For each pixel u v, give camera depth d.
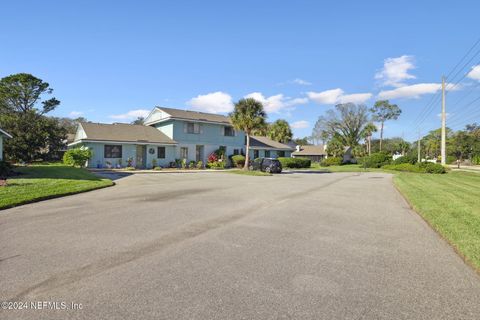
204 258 4.53
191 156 34.25
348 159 64.81
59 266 4.14
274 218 7.49
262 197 11.20
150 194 11.66
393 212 8.57
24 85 44.22
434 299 3.30
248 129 28.67
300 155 72.88
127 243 5.24
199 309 3.02
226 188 14.10
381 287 3.59
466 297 3.35
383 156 45.47
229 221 7.08
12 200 9.02
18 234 5.76
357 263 4.40
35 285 3.55
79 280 3.69
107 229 6.20
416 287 3.60
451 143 68.50
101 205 9.08
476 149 57.34
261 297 3.29
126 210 8.30
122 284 3.59
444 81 31.27
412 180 19.47
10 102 44.91
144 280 3.71
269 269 4.11
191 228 6.36
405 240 5.68
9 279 3.71
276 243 5.35
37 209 8.37
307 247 5.14
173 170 28.25
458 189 13.82
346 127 68.69
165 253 4.74
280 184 16.70
